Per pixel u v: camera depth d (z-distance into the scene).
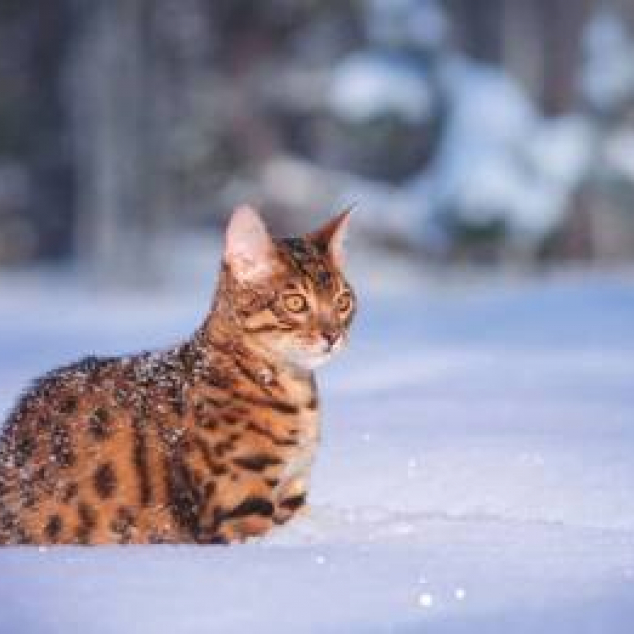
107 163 45.91
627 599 6.14
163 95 47.59
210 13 48.03
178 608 6.08
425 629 5.84
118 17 46.09
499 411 11.83
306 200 47.69
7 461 8.33
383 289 40.53
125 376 8.47
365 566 6.77
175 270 47.38
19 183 52.19
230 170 48.09
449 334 19.30
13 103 50.88
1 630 5.88
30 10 51.09
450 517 8.33
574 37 48.44
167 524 8.12
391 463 9.87
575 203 46.41
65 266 51.72
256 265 8.35
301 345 8.31
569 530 7.68
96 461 8.16
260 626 5.88
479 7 57.78
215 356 8.26
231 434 8.12
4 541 8.14
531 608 6.06
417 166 48.34
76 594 6.26
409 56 47.16
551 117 48.31
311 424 8.41
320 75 48.88
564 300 21.95
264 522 8.19
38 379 8.87
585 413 11.63
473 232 45.22
